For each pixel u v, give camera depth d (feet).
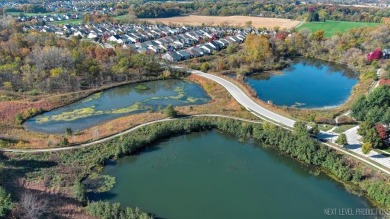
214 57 525.75
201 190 222.07
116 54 466.70
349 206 207.82
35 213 184.96
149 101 363.15
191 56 522.47
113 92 389.19
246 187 225.97
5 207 181.68
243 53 517.14
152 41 599.16
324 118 302.45
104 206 191.11
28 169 233.76
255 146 276.62
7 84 374.22
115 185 225.56
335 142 261.85
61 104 349.00
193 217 197.36
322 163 245.04
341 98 379.35
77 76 406.82
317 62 531.09
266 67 481.05
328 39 572.10
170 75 433.89
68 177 228.02
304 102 367.25
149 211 201.16
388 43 529.45
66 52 433.48
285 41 565.12
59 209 195.93
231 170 244.63
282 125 293.23
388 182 215.72
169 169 244.83
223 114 316.19
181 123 295.48
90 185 224.12
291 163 254.27
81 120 317.01
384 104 282.77
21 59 439.63
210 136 290.97
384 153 247.09
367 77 418.72
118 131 286.05
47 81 378.73
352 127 289.74
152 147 273.75
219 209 204.33
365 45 537.65
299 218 198.08
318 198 215.51
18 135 282.77
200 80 419.33
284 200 213.25
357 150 252.62
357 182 225.15
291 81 435.94
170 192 219.20
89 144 267.80
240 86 391.24
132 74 426.92
